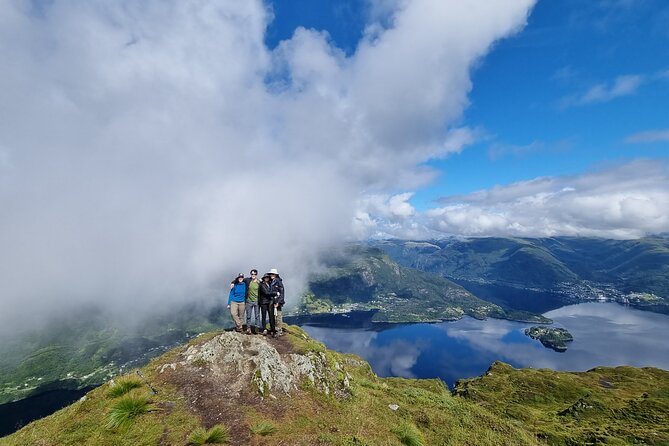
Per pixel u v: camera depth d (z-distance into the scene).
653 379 111.12
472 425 26.59
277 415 19.64
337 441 18.14
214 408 19.14
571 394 100.44
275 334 30.03
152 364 24.42
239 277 29.84
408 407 27.27
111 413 17.59
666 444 47.41
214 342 24.72
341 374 27.34
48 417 19.25
